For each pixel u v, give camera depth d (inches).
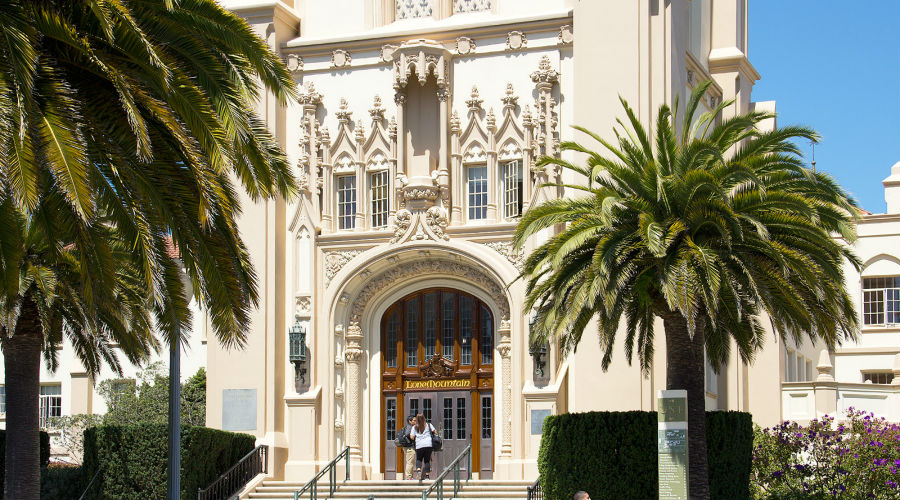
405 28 1277.1
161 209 704.4
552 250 912.3
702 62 1386.6
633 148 946.7
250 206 1254.9
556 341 1164.5
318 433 1226.6
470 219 1229.1
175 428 886.4
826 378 1307.8
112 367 1149.1
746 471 978.1
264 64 764.0
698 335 929.5
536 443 1151.0
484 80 1235.9
